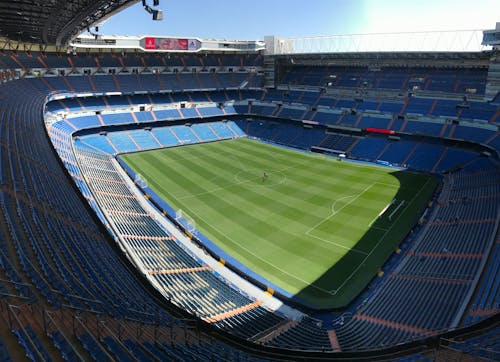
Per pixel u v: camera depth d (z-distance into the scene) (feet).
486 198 139.13
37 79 236.22
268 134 275.39
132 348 43.16
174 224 139.74
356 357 63.93
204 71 317.22
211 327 70.95
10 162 88.07
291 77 318.24
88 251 71.87
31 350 32.99
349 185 177.78
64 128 216.74
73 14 104.58
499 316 63.31
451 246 113.19
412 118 233.55
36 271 50.11
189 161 218.79
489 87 219.00
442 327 73.92
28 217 67.00
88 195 126.72
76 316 41.81
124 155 228.63
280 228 135.44
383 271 109.40
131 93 272.31
